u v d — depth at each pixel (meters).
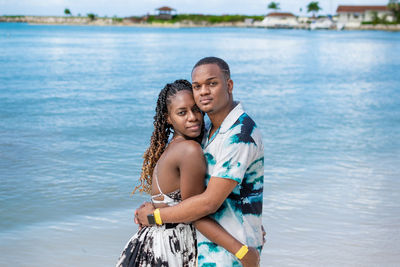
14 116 10.87
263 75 24.02
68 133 8.97
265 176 6.19
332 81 21.70
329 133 9.44
